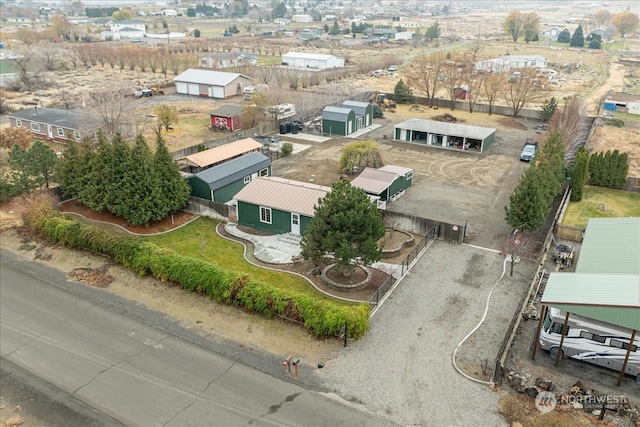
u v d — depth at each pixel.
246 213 35.94
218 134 60.81
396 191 41.22
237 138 57.09
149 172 35.03
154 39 168.38
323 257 31.12
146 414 19.67
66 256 31.72
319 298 27.19
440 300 27.12
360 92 81.06
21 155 38.56
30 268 30.62
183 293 27.69
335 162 50.59
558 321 22.03
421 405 19.92
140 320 25.62
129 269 29.91
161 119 60.62
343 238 26.39
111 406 20.11
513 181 45.81
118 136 35.91
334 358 22.66
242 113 62.72
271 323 25.11
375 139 59.97
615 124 66.88
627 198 42.75
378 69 110.25
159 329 24.91
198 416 19.50
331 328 23.36
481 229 36.00
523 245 31.80
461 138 56.16
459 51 148.75
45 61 105.50
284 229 34.91
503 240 34.31
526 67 104.38
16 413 19.83
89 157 37.47
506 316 25.72
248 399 20.33
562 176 38.34
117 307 26.75
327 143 57.84
